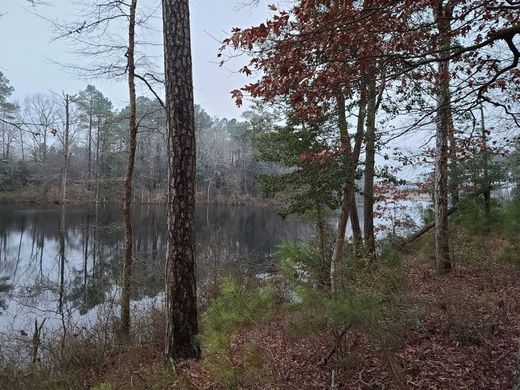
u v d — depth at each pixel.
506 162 9.73
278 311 3.32
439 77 4.44
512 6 2.92
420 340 4.06
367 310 2.87
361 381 3.27
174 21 4.96
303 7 2.73
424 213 12.20
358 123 6.11
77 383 5.13
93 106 34.25
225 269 9.88
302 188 8.43
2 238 19.61
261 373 2.91
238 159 55.94
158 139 33.44
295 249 3.78
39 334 6.57
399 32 3.18
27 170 36.66
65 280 12.17
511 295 5.66
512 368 3.58
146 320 7.35
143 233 21.98
